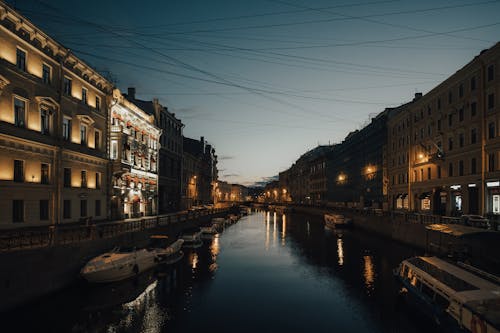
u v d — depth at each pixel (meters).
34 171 24.75
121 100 39.34
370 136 68.69
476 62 34.00
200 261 29.61
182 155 67.62
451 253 25.62
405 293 19.38
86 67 31.70
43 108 26.12
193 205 78.69
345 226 57.06
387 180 60.47
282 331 15.41
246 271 26.19
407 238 35.34
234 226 64.50
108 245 23.03
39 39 25.50
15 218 22.88
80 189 30.53
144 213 46.75
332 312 17.73
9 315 14.74
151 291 20.31
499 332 11.05
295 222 73.88
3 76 21.95
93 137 33.59
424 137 46.59
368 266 27.94
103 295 18.84
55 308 16.81
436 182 42.75
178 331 15.13
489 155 32.44
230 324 16.03
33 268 16.17
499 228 25.58
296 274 25.39
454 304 13.80
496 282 15.57
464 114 36.84
